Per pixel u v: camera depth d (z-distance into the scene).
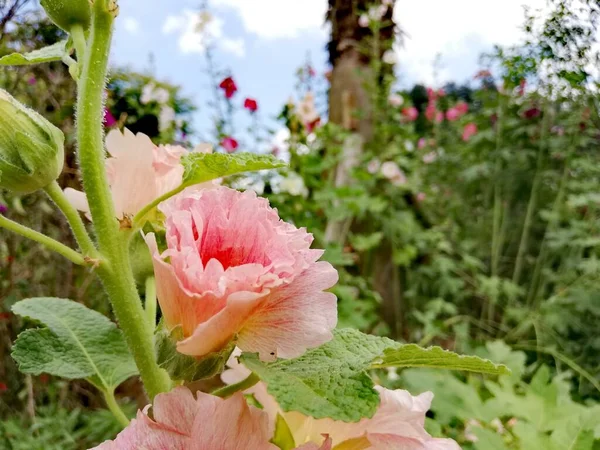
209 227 0.19
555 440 0.35
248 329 0.19
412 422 0.21
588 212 1.25
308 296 0.19
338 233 1.36
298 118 1.34
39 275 0.88
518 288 1.21
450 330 1.31
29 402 0.79
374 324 1.32
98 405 0.94
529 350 1.02
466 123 1.65
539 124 1.22
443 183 1.80
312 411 0.17
